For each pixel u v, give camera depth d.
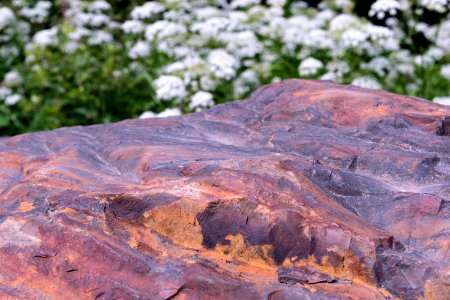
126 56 5.96
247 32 5.32
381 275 1.81
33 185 2.13
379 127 2.49
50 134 3.01
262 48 5.36
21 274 1.87
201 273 1.83
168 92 4.73
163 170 2.12
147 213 1.95
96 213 1.95
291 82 3.14
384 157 2.24
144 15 5.72
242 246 1.89
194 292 1.82
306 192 1.97
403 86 5.38
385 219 2.00
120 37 6.62
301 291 1.81
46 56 5.87
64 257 1.88
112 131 2.87
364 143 2.44
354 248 1.82
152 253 1.90
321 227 1.85
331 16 5.86
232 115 2.87
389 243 1.86
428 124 2.47
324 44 5.16
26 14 6.65
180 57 5.54
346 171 2.24
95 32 6.13
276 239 1.87
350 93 2.76
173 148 2.42
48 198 2.02
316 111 2.70
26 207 2.03
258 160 2.06
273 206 1.89
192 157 2.24
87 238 1.89
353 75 5.07
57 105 5.52
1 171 2.42
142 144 2.56
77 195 2.00
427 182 2.16
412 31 5.51
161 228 1.95
